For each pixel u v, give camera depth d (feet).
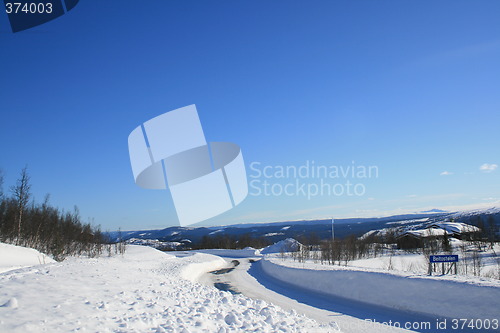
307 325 28.43
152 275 53.67
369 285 44.45
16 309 22.30
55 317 21.80
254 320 28.19
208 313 29.27
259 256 189.57
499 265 70.59
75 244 153.38
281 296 50.39
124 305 27.53
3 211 145.69
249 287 61.52
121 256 154.51
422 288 37.35
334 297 47.24
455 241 177.37
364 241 173.06
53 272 39.81
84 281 35.09
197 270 93.71
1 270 62.80
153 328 23.00
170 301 32.40
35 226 144.56
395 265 97.35
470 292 32.73
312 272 60.08
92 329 20.77
